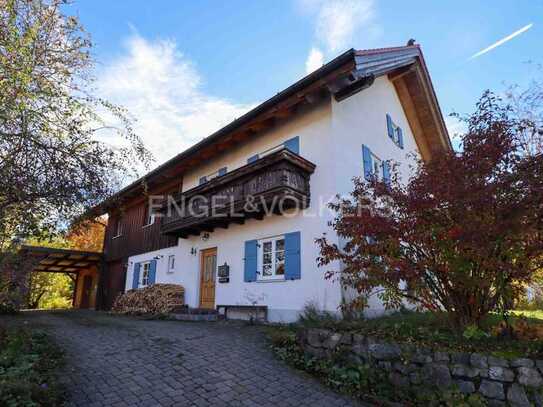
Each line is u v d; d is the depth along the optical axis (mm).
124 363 4695
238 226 9492
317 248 7383
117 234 16109
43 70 4582
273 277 8227
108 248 16281
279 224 8359
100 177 5117
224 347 5641
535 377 3217
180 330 7082
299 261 7637
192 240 11109
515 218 3572
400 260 4109
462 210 3932
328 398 3938
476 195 3789
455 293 4188
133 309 11195
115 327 7504
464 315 4152
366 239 4590
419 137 13859
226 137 9836
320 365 4750
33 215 4781
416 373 3916
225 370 4602
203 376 4359
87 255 15938
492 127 4281
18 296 6121
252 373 4555
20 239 5188
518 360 3352
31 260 6184
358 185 5480
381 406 3779
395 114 12086
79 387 3812
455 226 3775
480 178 4035
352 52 6895
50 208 4898
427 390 3771
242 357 5156
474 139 4348
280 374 4578
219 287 9570
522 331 4102
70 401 3479
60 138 4676
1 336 5086
